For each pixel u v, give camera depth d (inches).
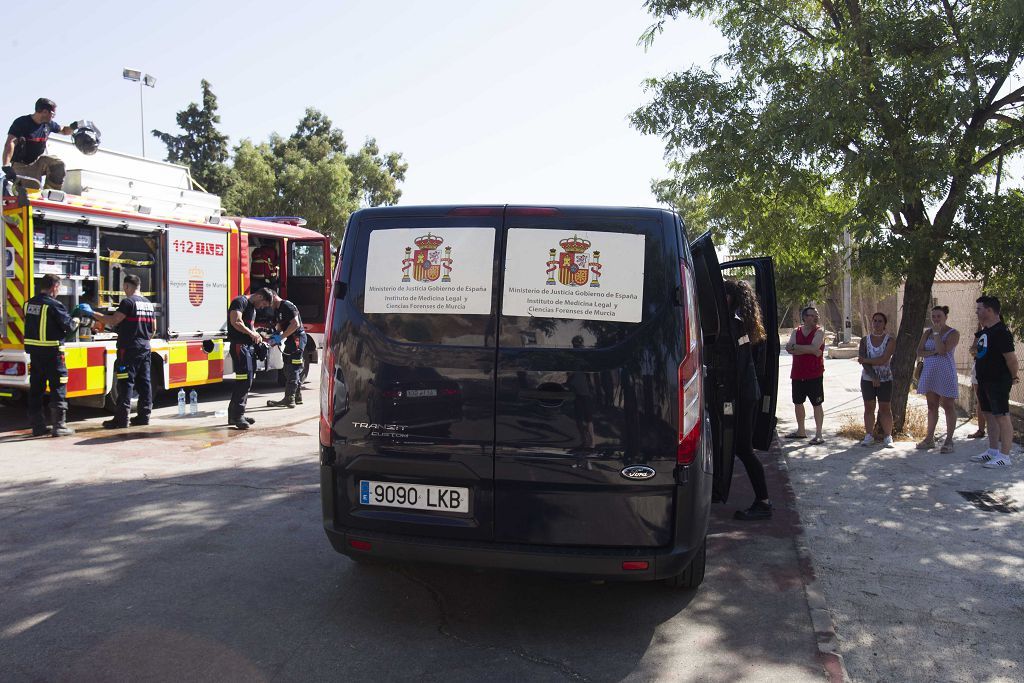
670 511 140.8
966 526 224.4
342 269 152.8
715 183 379.2
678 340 140.5
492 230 146.2
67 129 368.2
